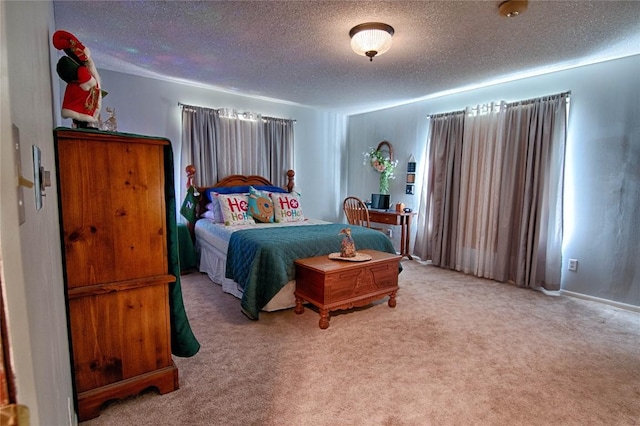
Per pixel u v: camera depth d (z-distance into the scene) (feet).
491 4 7.00
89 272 5.19
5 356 1.17
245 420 5.25
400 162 17.19
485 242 13.30
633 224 10.22
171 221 5.89
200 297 10.67
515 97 12.64
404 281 12.71
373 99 15.85
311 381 6.28
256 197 13.74
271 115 16.60
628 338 8.27
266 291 8.98
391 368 6.75
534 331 8.56
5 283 1.19
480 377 6.50
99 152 5.16
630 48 9.41
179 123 13.87
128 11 7.47
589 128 10.94
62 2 7.06
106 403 5.50
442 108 15.14
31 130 2.21
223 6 7.23
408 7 7.16
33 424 1.59
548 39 8.77
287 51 9.78
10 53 1.56
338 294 8.67
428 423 5.26
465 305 10.28
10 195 1.34
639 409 5.69
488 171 13.14
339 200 20.15
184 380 6.26
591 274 11.03
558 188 11.37
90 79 5.20
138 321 5.61
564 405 5.75
